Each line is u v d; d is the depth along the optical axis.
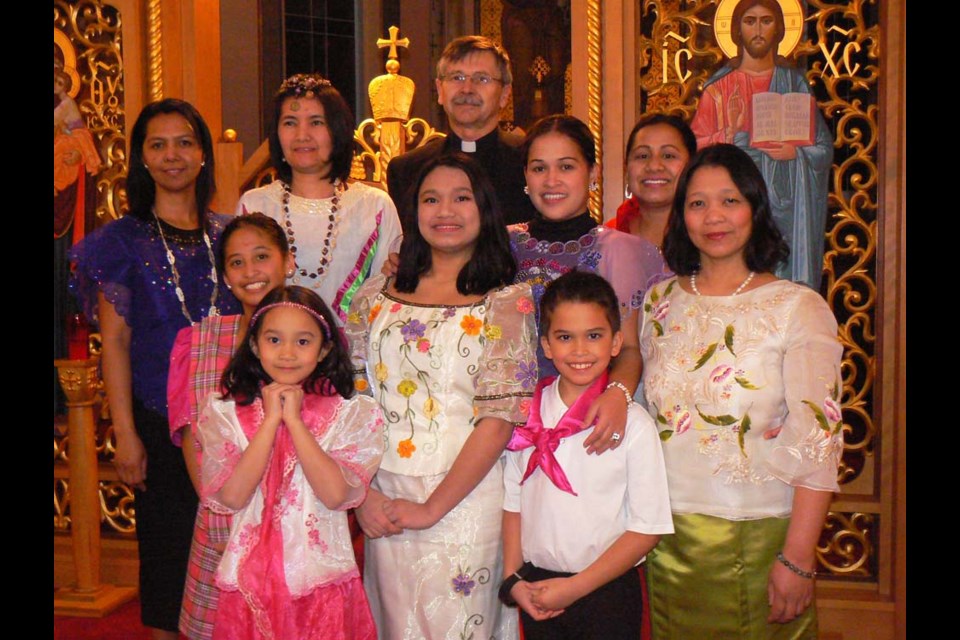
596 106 3.63
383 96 3.89
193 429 2.34
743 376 2.04
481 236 2.25
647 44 3.65
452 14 8.43
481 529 2.16
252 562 2.08
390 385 2.22
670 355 2.15
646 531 2.03
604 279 2.16
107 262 2.72
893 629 3.43
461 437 2.17
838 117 3.92
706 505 2.07
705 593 2.07
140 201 2.81
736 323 2.08
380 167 3.91
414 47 8.23
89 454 3.73
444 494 2.09
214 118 4.05
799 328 2.03
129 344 2.79
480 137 3.27
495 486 2.20
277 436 2.14
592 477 2.07
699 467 2.08
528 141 2.41
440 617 2.14
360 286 2.68
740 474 2.04
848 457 3.88
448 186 2.21
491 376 2.12
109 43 4.01
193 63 3.96
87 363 3.68
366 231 2.88
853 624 3.46
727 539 2.05
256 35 7.34
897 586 3.41
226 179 3.92
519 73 8.45
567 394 2.16
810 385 1.98
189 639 2.31
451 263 2.28
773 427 2.05
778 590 1.99
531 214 3.21
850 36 3.53
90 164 4.02
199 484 2.40
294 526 2.12
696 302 2.15
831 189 3.69
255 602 2.06
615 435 2.05
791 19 3.44
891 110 3.44
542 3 8.43
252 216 2.46
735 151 2.13
